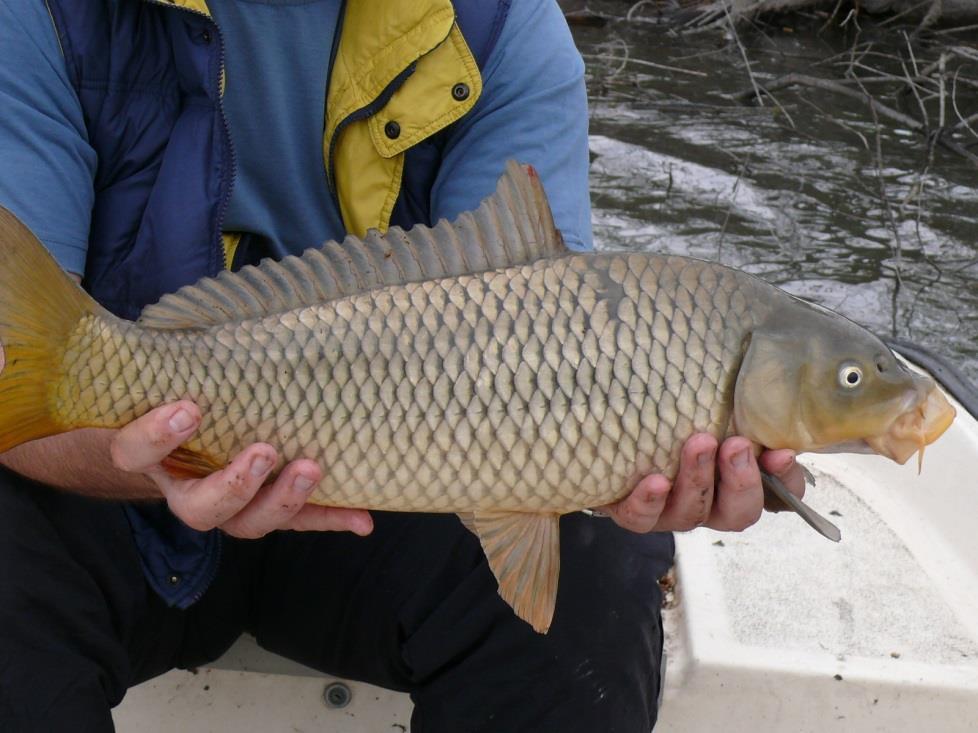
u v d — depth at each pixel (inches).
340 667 81.3
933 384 65.3
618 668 70.6
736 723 85.3
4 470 68.8
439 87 78.7
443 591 75.3
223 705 86.5
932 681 85.1
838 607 92.4
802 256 232.1
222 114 75.7
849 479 109.0
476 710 72.0
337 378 59.9
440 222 62.0
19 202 70.9
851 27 367.2
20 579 64.5
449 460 60.8
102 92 75.5
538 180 62.3
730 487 62.7
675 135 284.0
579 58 85.7
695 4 378.9
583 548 73.1
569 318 60.4
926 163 274.8
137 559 74.5
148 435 58.1
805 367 61.8
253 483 59.6
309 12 77.5
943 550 100.4
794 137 285.4
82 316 58.4
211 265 76.5
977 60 339.3
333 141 79.5
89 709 65.1
